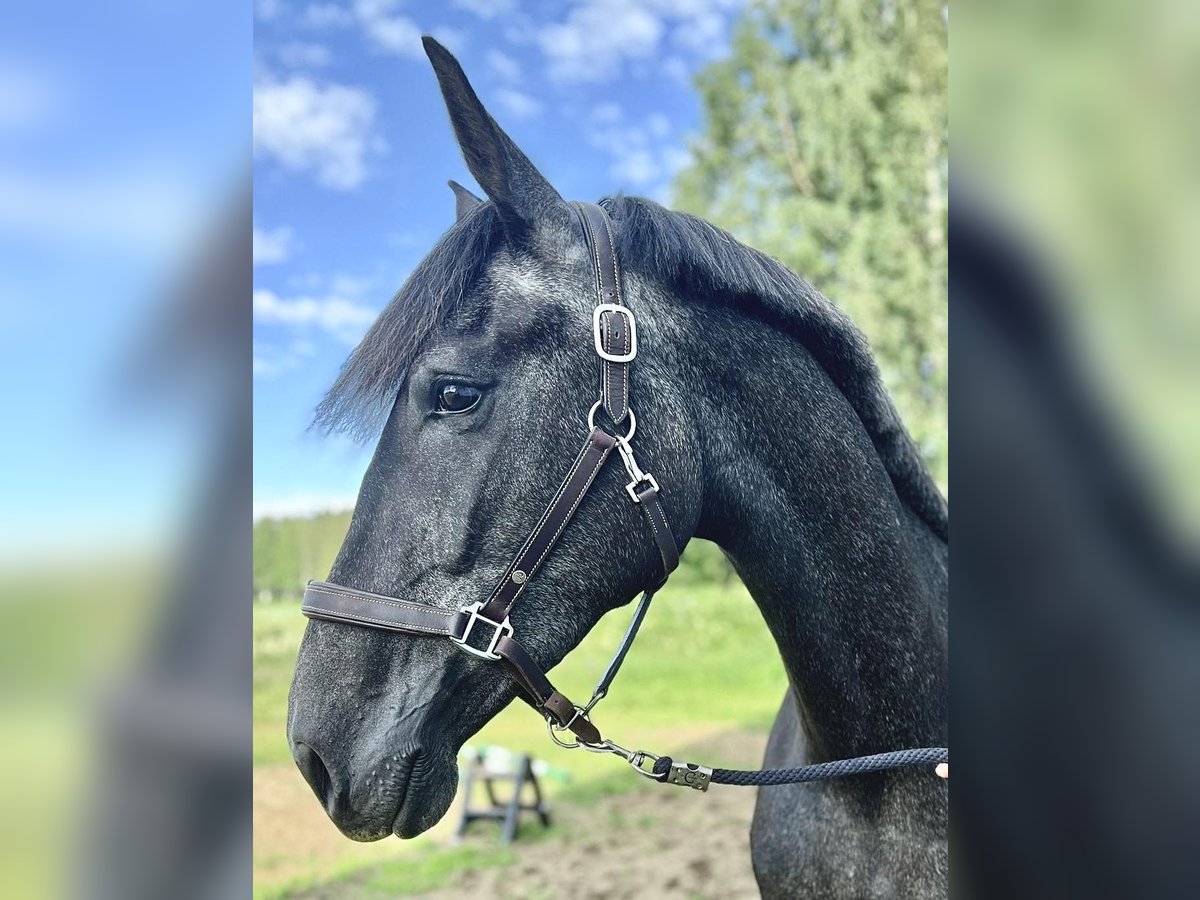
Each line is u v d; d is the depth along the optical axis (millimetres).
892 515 1321
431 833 4859
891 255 8414
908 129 8680
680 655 7301
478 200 1635
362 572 1139
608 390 1151
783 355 1302
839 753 1330
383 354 1182
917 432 8016
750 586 1345
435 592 1115
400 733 1096
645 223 1269
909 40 8844
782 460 1277
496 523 1126
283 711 6273
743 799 5262
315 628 1161
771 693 6719
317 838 4797
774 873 1495
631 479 1146
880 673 1288
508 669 1147
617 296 1186
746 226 9195
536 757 5727
